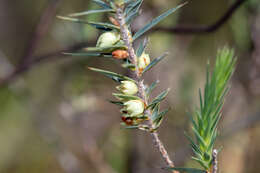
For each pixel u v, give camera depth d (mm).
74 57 597
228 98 617
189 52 672
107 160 642
